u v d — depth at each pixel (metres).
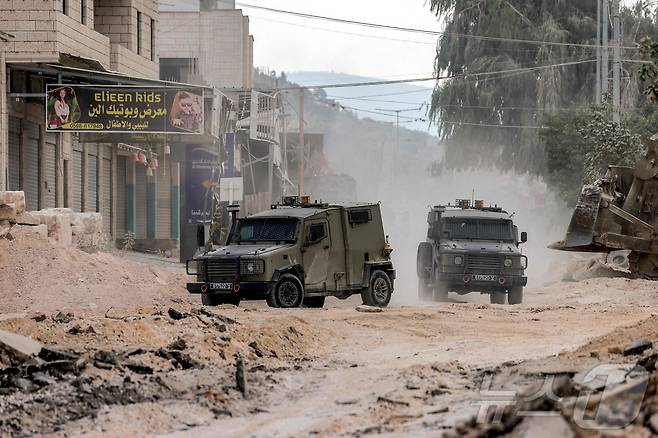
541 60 144.75
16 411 22.52
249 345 33.12
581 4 150.75
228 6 145.12
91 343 31.59
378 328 40.53
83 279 52.41
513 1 152.25
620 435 15.98
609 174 59.72
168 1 139.38
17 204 54.69
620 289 59.69
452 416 20.78
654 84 44.12
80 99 74.88
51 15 73.44
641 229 58.59
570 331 39.56
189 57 135.38
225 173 87.75
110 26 92.62
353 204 55.25
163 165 106.12
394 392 24.70
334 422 21.33
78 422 22.14
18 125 75.81
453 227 61.06
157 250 102.88
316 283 52.28
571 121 121.06
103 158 93.50
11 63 73.31
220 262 50.56
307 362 31.73
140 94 75.50
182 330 34.81
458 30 150.62
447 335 39.12
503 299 61.12
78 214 62.09
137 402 24.19
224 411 23.31
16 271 51.41
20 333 32.31
